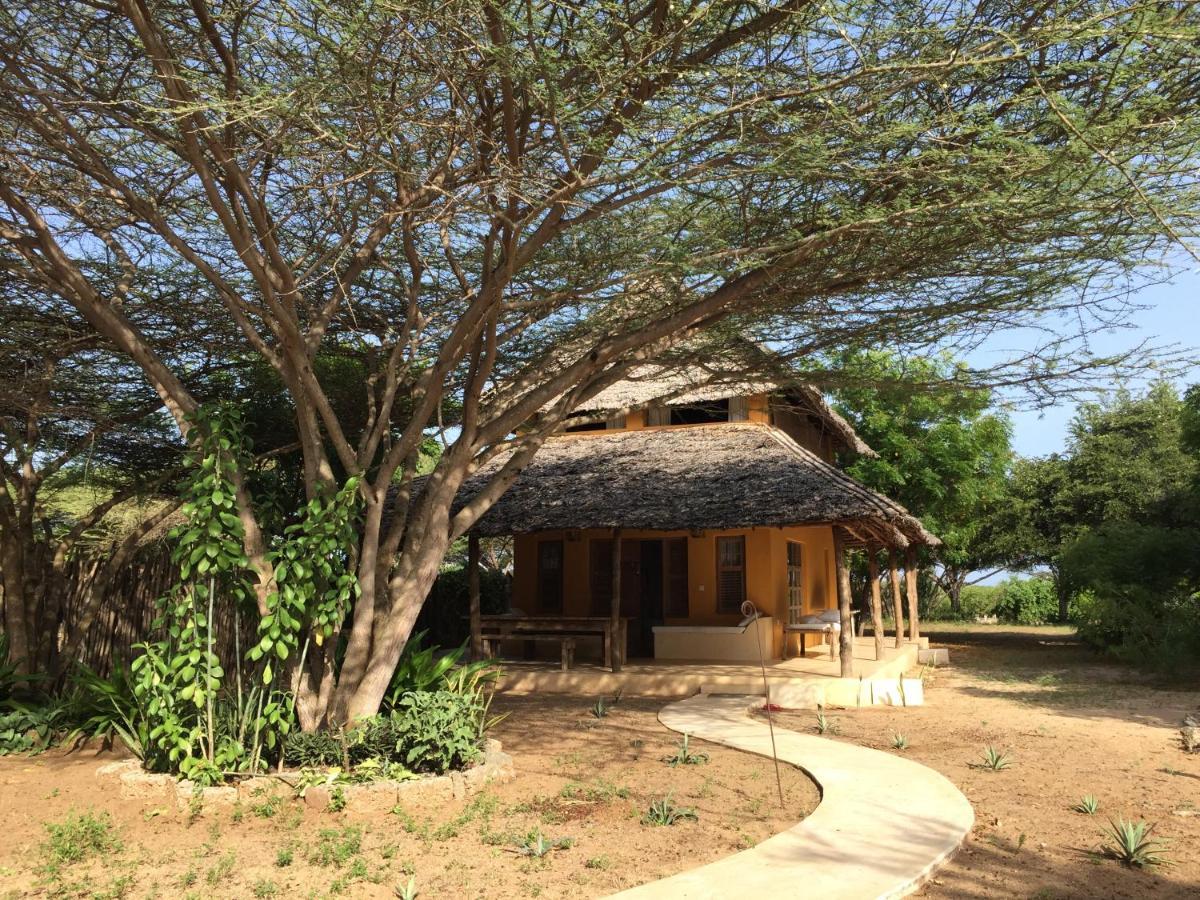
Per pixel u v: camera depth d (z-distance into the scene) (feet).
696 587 62.03
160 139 28.35
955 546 100.58
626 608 66.44
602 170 28.35
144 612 41.68
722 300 31.40
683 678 51.90
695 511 52.21
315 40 23.18
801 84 25.73
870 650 69.36
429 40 24.49
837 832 22.72
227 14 25.81
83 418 43.75
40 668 41.34
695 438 63.82
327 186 25.50
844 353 37.76
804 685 48.21
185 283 39.86
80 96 29.35
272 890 19.22
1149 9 19.94
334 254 33.53
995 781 29.01
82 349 41.86
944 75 23.66
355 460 31.19
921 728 39.58
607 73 24.32
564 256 35.55
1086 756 33.17
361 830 23.63
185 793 25.34
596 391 35.45
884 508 51.90
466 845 22.25
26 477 42.22
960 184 25.86
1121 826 22.06
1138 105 23.09
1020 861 21.25
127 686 34.12
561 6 22.76
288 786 26.27
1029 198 24.47
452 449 32.86
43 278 31.53
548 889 19.20
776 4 24.41
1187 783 28.89
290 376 30.68
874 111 25.32
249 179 28.71
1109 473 99.40
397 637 30.83
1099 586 66.03
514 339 45.14
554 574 67.31
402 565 31.81
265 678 27.43
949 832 22.70
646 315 34.58
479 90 27.55
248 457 30.32
